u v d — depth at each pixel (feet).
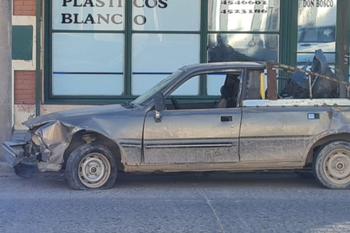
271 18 43.32
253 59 43.55
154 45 43.11
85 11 42.63
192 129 26.23
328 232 20.20
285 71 28.73
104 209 23.30
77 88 43.04
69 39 42.68
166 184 28.58
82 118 26.25
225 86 27.76
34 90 41.98
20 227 20.72
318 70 28.45
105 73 43.11
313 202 24.64
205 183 28.89
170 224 21.11
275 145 26.53
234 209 23.38
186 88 40.52
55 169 26.43
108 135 26.00
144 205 23.99
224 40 43.34
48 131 26.14
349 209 23.43
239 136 26.37
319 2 43.45
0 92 32.09
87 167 26.68
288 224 21.16
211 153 26.37
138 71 43.21
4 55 32.07
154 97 26.37
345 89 27.45
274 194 26.30
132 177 30.37
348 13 43.47
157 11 42.91
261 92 26.89
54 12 42.42
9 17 32.12
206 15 43.01
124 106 27.63
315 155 27.22
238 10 43.21
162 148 26.22
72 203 24.30
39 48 41.45
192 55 43.32
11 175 30.71
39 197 25.46
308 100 26.94
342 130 26.61
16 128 41.91
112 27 42.78
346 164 27.09
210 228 20.61
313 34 43.62
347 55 43.73
